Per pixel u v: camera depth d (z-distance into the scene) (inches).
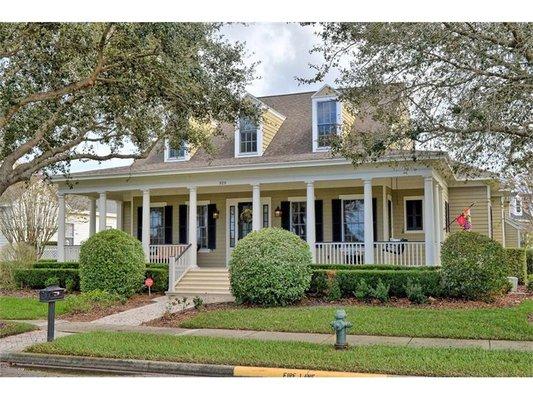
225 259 902.4
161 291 747.4
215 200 918.4
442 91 461.4
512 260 781.3
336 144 517.3
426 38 428.1
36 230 1253.7
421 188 820.6
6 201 1264.8
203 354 356.5
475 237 577.0
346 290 620.4
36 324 519.5
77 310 590.9
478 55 421.4
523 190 983.6
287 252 589.6
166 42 453.1
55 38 486.3
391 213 827.4
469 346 379.9
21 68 507.8
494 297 578.2
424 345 386.0
